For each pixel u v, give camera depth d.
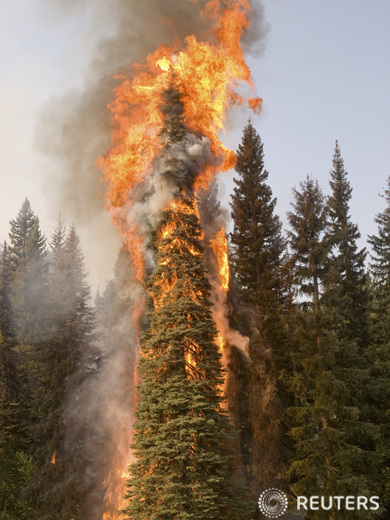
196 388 22.94
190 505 20.78
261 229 41.03
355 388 27.64
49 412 34.84
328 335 27.11
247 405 32.84
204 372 23.81
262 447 29.30
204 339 24.69
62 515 30.84
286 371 31.59
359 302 35.47
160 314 24.77
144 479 21.47
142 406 23.25
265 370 31.34
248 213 42.69
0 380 35.59
